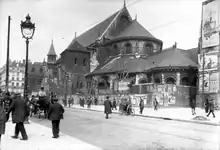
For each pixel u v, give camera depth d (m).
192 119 20.44
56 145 8.81
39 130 12.23
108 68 57.50
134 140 10.39
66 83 66.00
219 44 35.78
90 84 61.38
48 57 92.81
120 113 27.45
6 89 22.14
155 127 15.09
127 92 46.75
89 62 70.25
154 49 61.03
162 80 44.47
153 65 48.84
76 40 76.19
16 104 9.70
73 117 21.48
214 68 36.25
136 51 59.81
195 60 48.94
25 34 14.60
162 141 10.21
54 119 10.33
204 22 37.88
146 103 39.44
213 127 15.73
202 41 38.31
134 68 51.06
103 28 74.75
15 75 126.62
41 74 110.06
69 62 68.12
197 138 10.89
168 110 31.86
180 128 14.80
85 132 12.50
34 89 78.44
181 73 43.84
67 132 12.39
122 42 61.84
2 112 8.27
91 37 76.94
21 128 9.72
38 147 8.41
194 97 39.69
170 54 48.88
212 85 36.28
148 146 9.20
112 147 8.93
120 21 73.69
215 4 36.09
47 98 19.53
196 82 43.72
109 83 54.00
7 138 9.93
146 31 63.06
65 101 48.50
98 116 23.19
